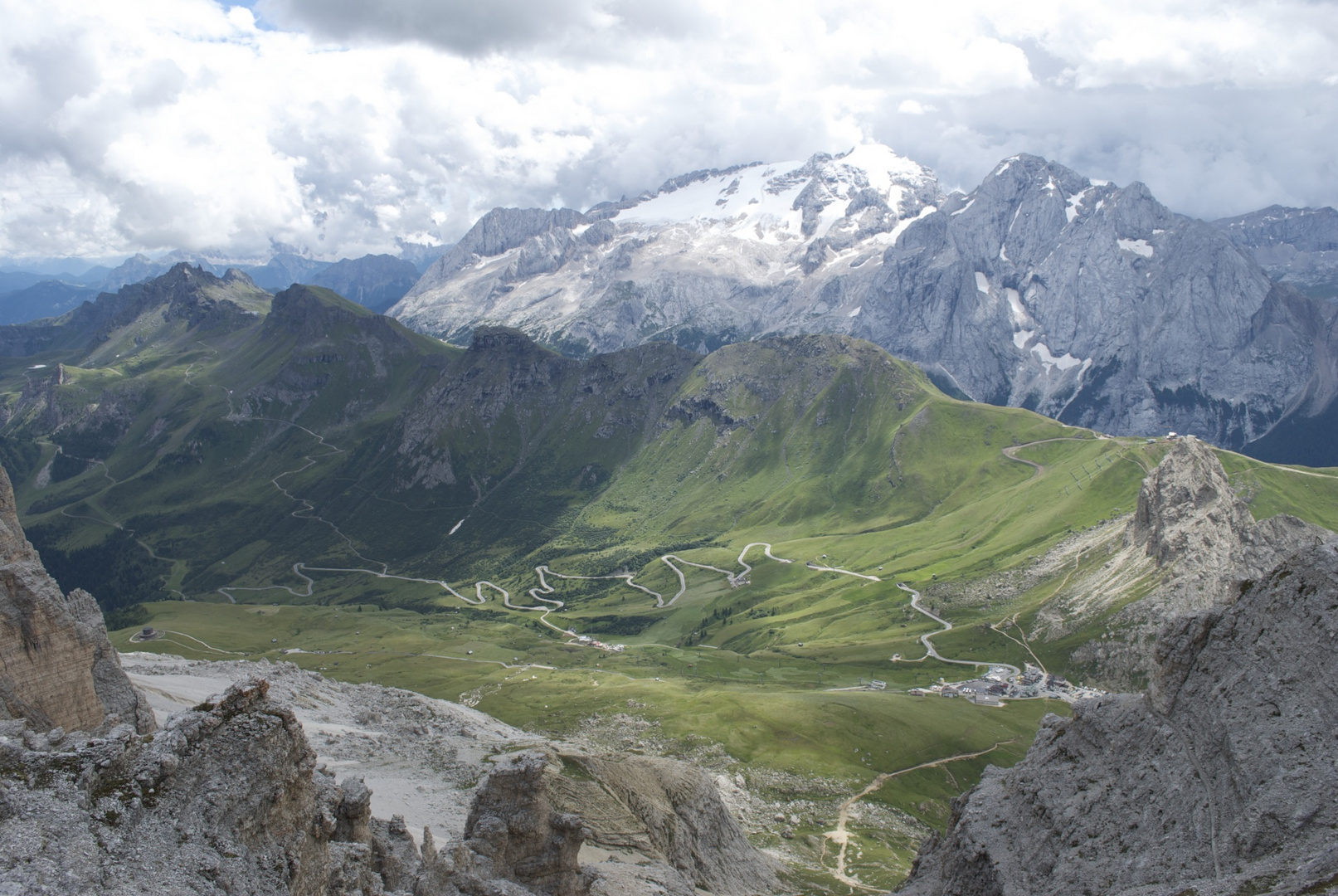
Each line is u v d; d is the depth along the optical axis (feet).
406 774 313.12
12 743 112.27
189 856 106.11
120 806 106.63
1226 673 225.76
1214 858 190.80
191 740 118.73
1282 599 224.33
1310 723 197.36
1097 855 219.41
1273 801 184.34
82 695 215.72
